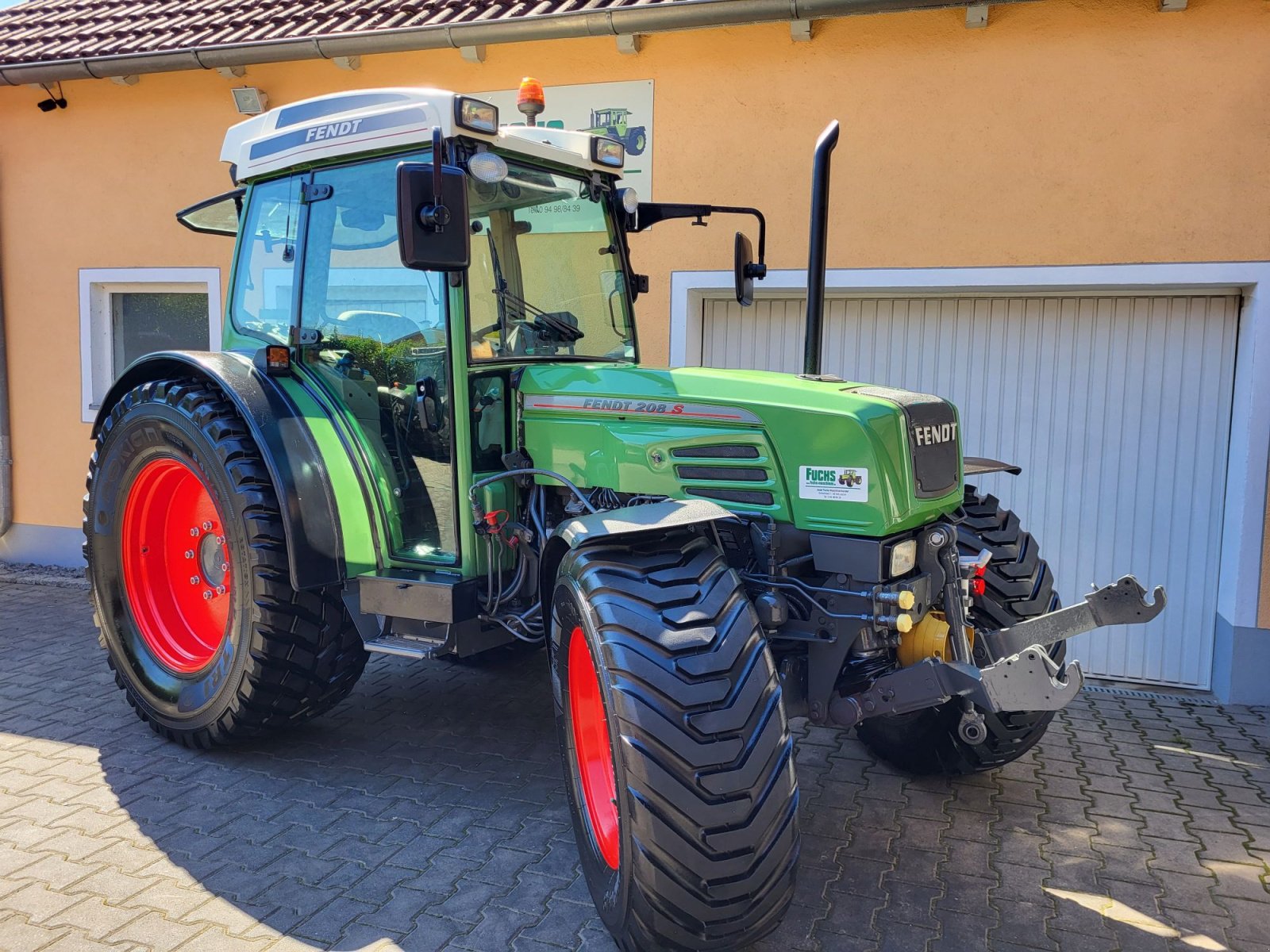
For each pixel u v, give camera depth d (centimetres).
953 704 337
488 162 296
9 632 548
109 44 654
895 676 266
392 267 334
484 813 329
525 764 372
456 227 272
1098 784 372
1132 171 472
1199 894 288
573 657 265
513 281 337
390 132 323
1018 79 484
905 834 324
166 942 252
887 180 511
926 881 292
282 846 304
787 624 278
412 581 325
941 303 541
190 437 358
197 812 327
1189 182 465
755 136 532
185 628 403
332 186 353
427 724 414
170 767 364
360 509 341
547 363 350
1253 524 470
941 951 255
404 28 555
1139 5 462
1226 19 452
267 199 383
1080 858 309
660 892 215
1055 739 423
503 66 573
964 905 278
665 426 296
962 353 540
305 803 336
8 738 392
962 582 294
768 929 229
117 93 658
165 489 397
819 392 278
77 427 698
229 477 344
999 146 490
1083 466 523
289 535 327
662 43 541
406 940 254
